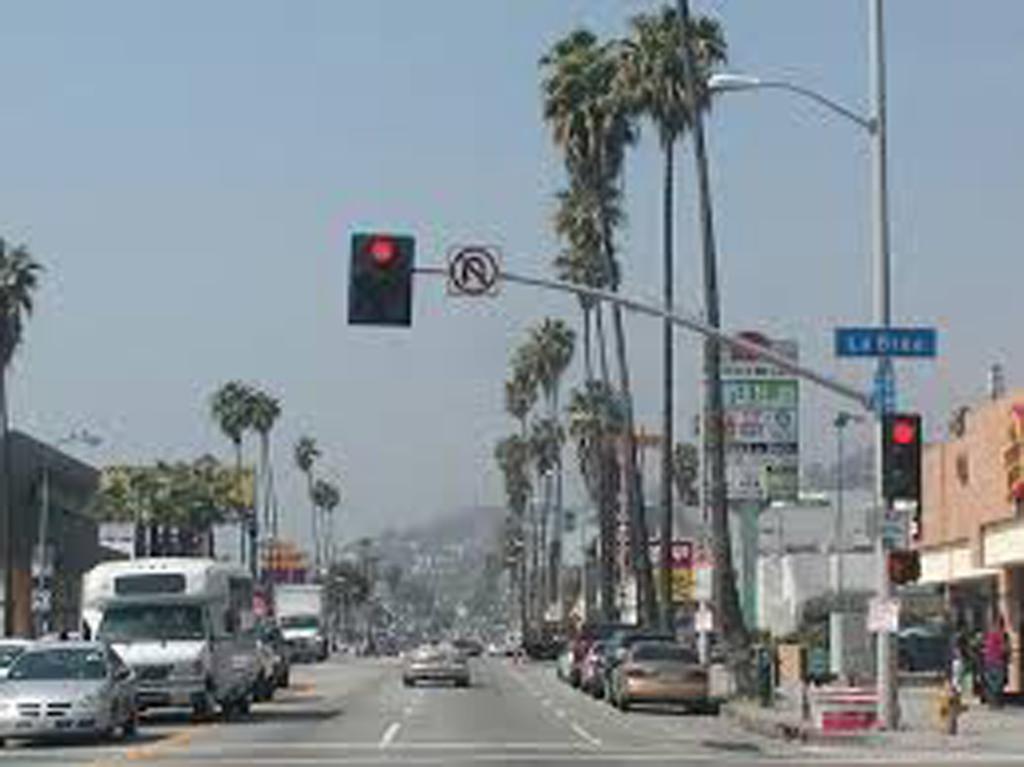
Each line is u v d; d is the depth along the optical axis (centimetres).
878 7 4453
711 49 7950
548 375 15875
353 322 3666
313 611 12494
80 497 14638
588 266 9619
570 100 8881
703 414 7338
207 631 4788
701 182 6381
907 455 4262
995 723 4719
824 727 4434
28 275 10862
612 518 11475
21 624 12769
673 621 9000
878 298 4428
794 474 6328
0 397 11106
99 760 3500
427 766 3381
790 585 11225
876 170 4441
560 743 4100
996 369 7138
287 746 3916
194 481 17250
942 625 8294
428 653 7981
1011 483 5850
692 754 3769
